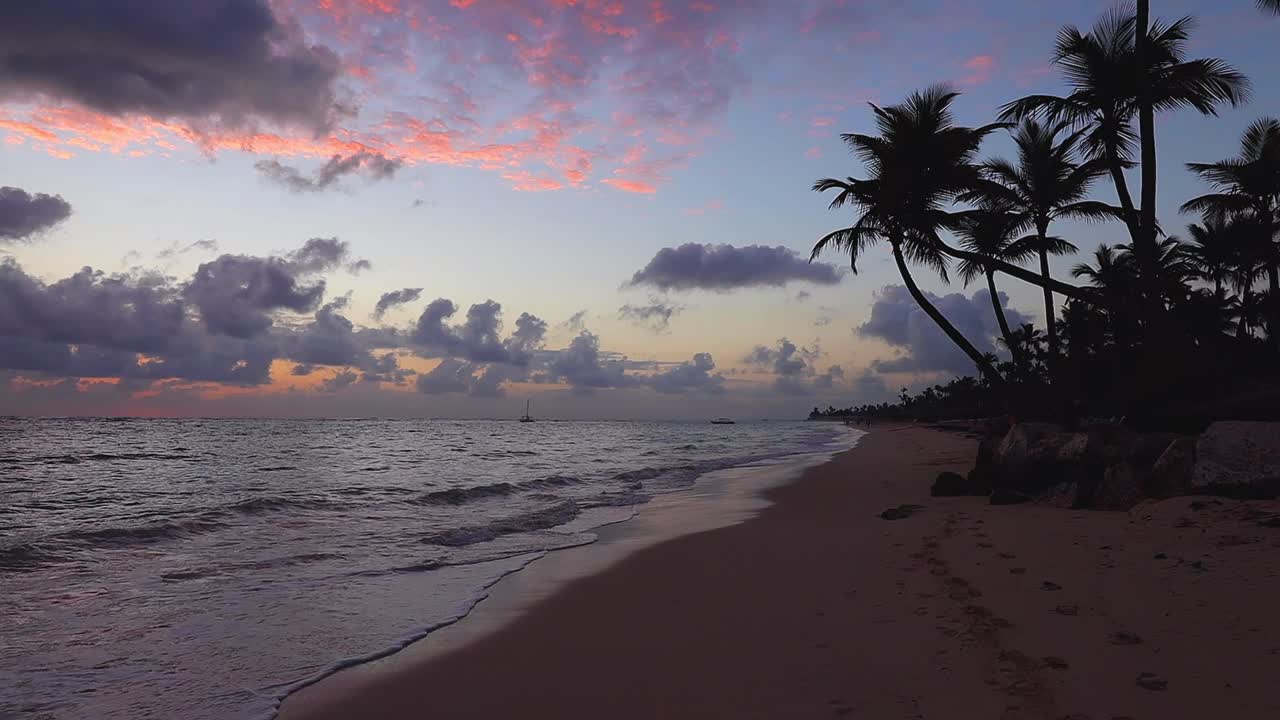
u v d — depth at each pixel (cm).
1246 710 432
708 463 3491
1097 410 2083
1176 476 1223
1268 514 945
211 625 743
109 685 577
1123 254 2958
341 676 596
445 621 754
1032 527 1121
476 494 2031
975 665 540
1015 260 2823
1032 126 2745
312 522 1481
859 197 2417
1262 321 3734
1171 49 1906
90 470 2958
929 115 2359
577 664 614
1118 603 663
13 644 679
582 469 3100
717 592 851
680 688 545
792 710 486
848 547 1091
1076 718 433
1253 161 3419
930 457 3441
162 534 1313
